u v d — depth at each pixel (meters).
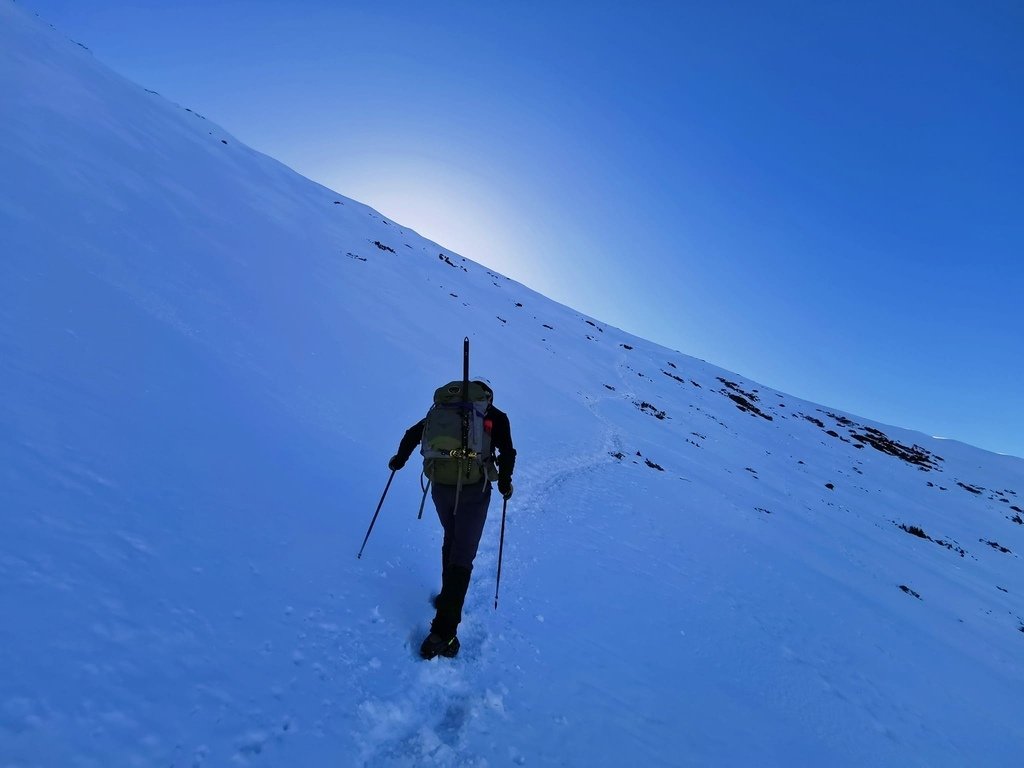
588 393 24.30
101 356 5.37
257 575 3.52
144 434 4.45
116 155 14.80
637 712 3.80
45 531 2.87
